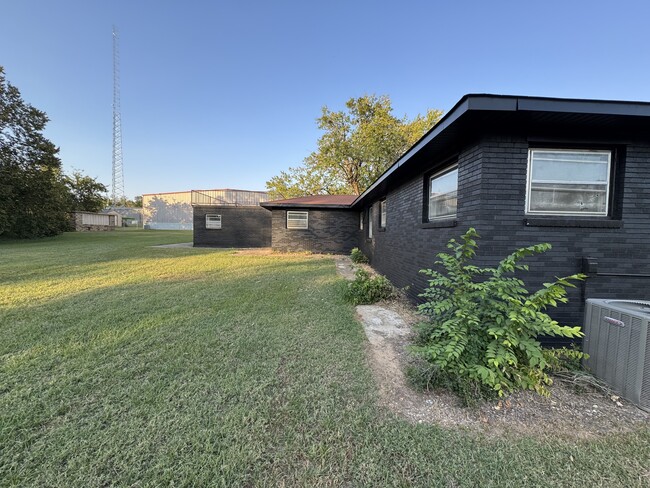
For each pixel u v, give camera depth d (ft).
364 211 38.19
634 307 7.67
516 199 10.74
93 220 116.88
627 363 7.27
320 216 44.04
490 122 10.45
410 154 14.44
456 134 11.56
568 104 9.10
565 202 11.09
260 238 54.44
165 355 9.50
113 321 12.75
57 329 11.79
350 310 14.90
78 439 5.72
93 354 9.55
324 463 5.26
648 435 6.06
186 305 15.28
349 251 44.11
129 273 24.95
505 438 5.96
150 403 6.93
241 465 5.16
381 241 27.17
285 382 7.97
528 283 10.78
